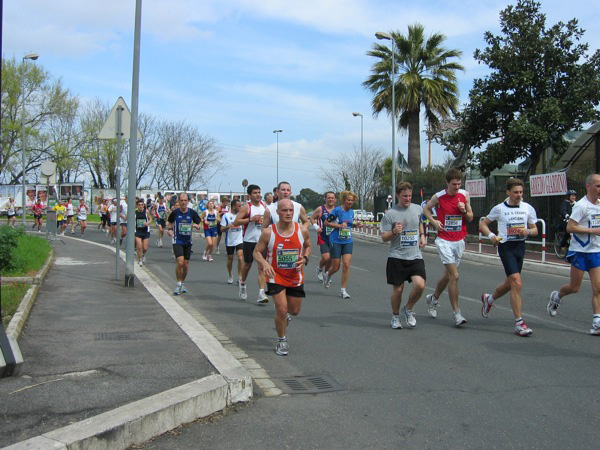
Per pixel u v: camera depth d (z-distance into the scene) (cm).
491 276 1374
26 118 4794
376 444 415
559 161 2209
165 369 540
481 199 2488
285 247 639
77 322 759
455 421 458
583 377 568
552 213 1992
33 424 407
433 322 831
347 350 679
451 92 3094
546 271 1483
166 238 2716
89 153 5369
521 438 425
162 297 970
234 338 745
